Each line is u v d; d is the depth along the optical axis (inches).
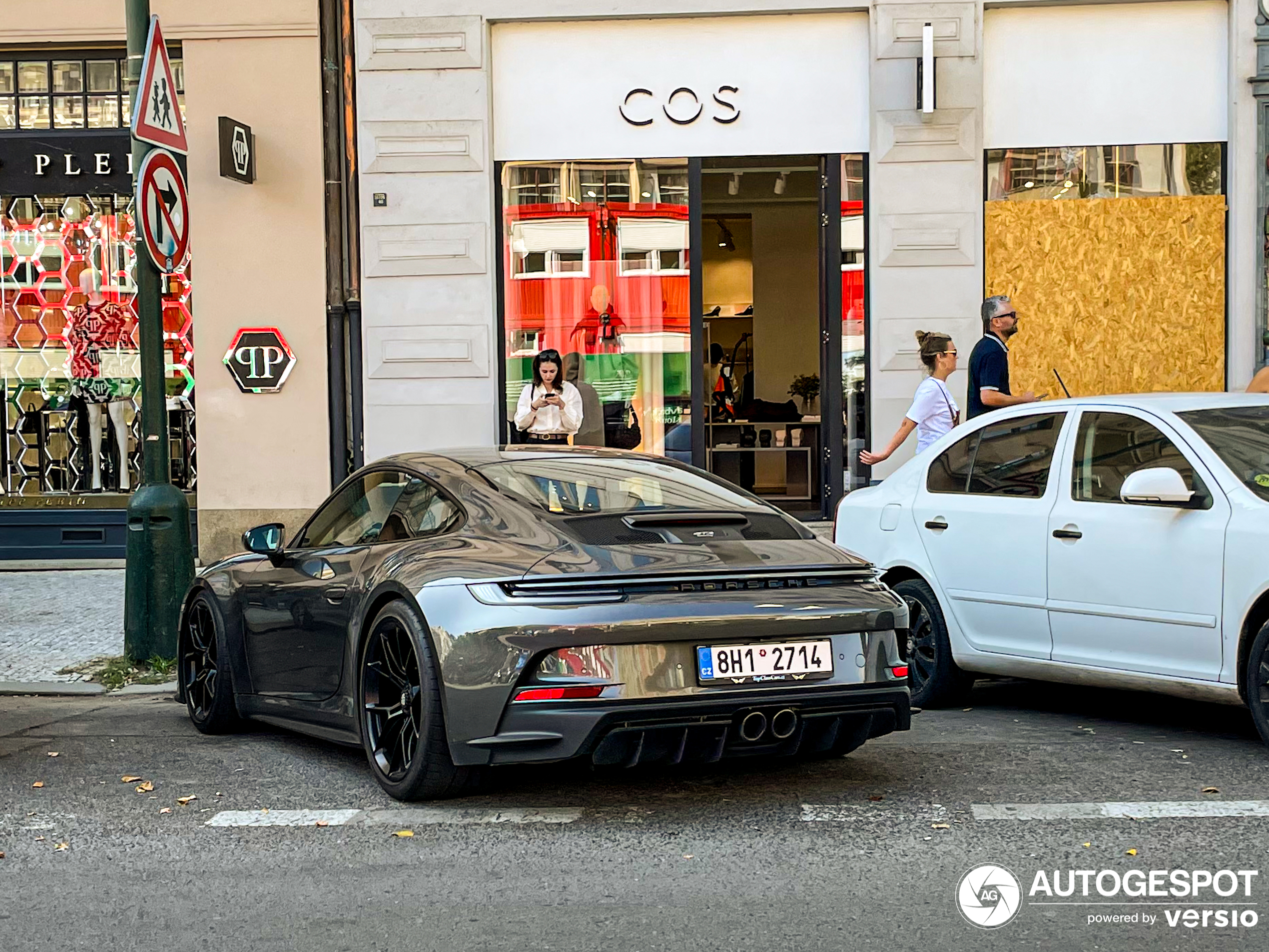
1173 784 217.9
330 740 243.0
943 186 478.0
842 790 217.6
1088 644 258.5
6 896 172.1
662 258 500.4
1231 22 473.1
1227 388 479.8
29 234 526.0
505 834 195.5
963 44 475.2
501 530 211.8
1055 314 483.8
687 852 185.0
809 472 586.2
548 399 476.1
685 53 492.4
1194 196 480.4
